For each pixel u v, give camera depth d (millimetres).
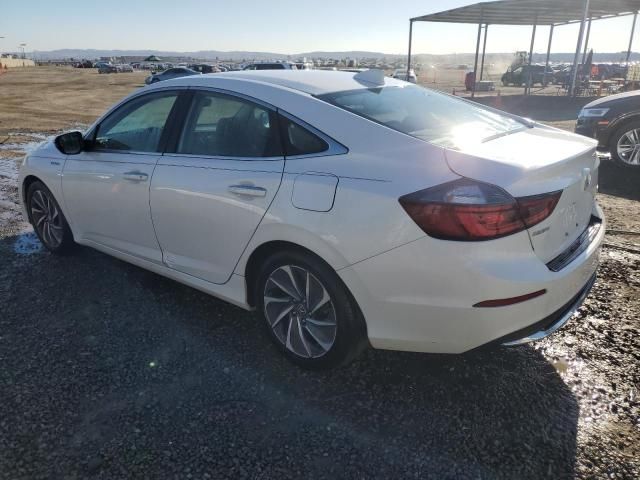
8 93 26875
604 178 7070
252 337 3186
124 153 3537
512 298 2193
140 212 3396
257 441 2336
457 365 2867
